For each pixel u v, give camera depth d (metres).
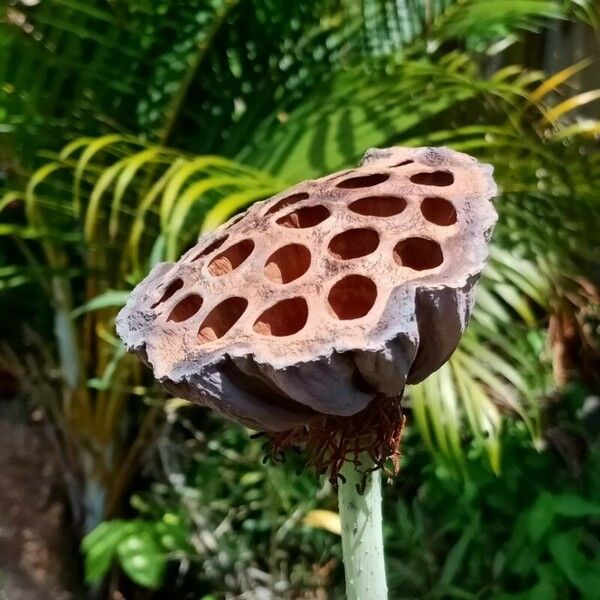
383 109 0.40
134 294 0.19
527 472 0.46
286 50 0.46
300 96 0.45
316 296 0.15
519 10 0.42
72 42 0.42
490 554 0.43
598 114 0.59
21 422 0.55
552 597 0.38
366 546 0.19
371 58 0.43
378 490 0.19
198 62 0.44
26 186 0.45
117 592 0.50
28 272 0.47
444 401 0.36
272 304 0.15
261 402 0.15
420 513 0.44
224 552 0.48
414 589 0.43
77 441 0.51
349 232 0.17
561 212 0.44
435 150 0.20
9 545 0.49
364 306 0.15
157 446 0.52
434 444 0.39
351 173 0.19
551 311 0.49
